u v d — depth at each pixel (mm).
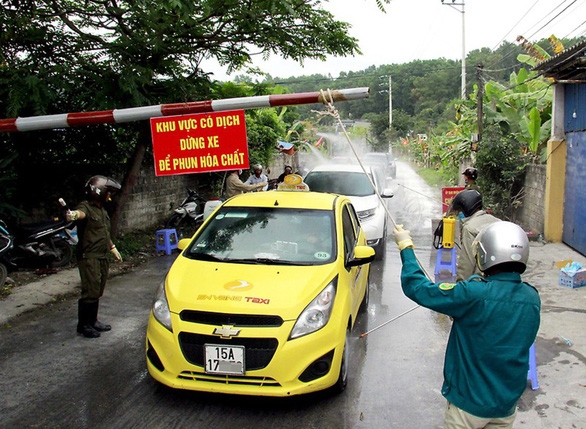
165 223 11984
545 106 14141
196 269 4691
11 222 8922
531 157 12969
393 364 5027
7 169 8531
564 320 6227
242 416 4035
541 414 4125
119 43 7953
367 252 5047
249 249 5023
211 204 10844
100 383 4582
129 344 5496
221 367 3926
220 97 10141
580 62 8641
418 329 5992
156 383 4578
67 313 6520
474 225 4359
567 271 7602
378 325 6129
